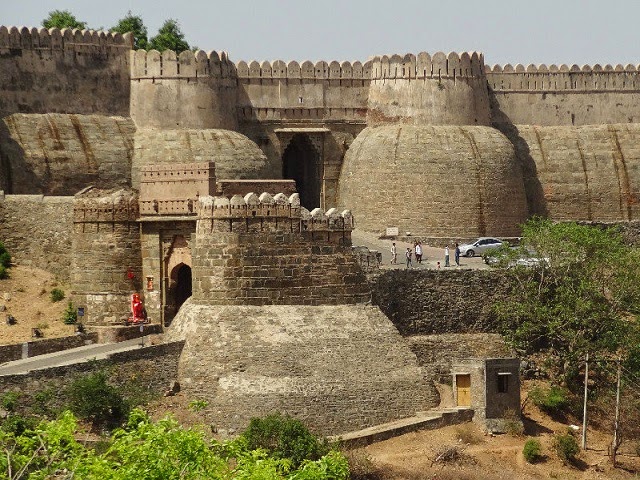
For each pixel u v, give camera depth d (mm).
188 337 94375
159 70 116312
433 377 98625
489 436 94312
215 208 95500
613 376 100188
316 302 96438
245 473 64875
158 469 64375
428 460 90250
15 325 98625
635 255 103500
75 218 100312
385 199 118062
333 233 97188
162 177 100250
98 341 97750
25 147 110438
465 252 113688
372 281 100500
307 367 93188
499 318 103938
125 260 100125
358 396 93062
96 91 115438
